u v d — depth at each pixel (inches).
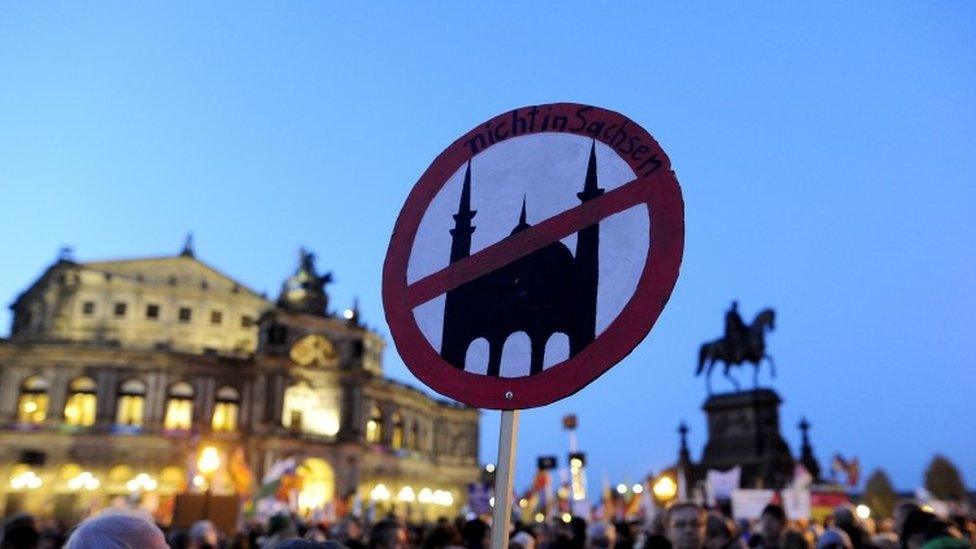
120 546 180.9
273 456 3102.9
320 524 847.1
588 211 208.2
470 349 209.2
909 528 356.2
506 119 235.1
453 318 216.4
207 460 2079.2
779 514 514.9
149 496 2065.7
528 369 198.4
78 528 187.9
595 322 194.7
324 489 3228.3
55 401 3134.8
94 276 3762.3
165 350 3265.3
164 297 3865.7
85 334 3668.8
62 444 3083.2
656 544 468.4
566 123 224.1
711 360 2143.2
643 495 1521.9
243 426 3262.8
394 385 3681.1
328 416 3336.6
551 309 202.1
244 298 4057.6
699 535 386.6
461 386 205.8
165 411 3225.9
